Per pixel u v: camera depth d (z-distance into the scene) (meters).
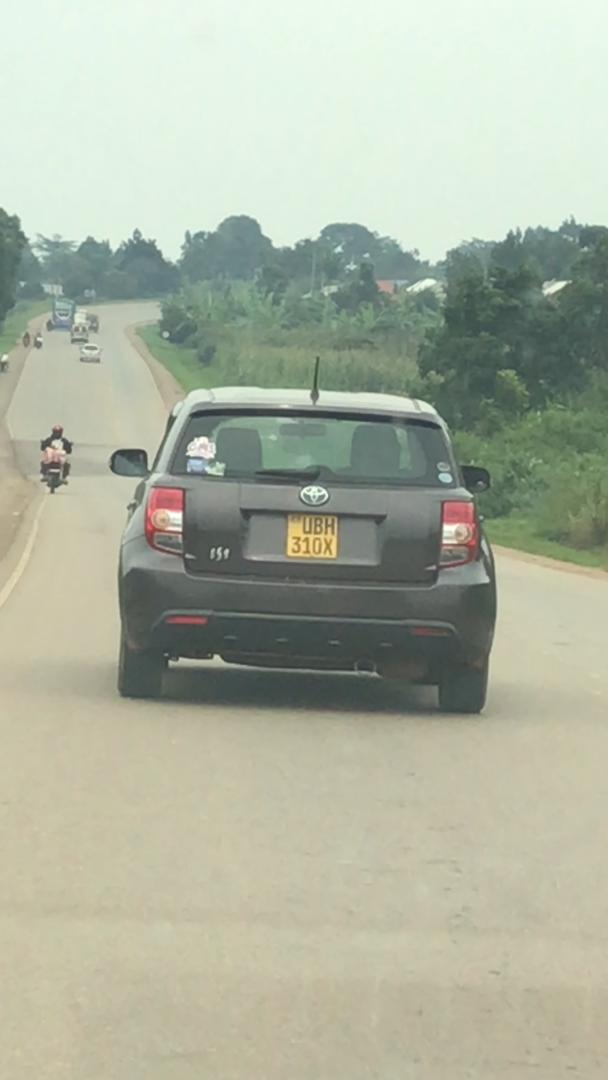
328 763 9.27
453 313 69.94
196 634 10.37
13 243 174.62
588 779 9.05
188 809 8.09
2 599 18.72
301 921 6.36
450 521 10.40
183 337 174.12
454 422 67.56
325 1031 5.24
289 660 10.61
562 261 159.38
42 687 11.66
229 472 10.41
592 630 17.34
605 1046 5.19
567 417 58.38
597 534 37.06
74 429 95.75
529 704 11.69
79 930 6.18
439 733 10.33
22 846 7.34
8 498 49.88
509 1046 5.16
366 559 10.34
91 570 23.36
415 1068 4.96
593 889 6.90
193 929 6.23
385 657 10.50
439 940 6.18
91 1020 5.28
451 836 7.72
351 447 10.51
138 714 10.59
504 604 20.48
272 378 108.88
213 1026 5.26
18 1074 4.83
